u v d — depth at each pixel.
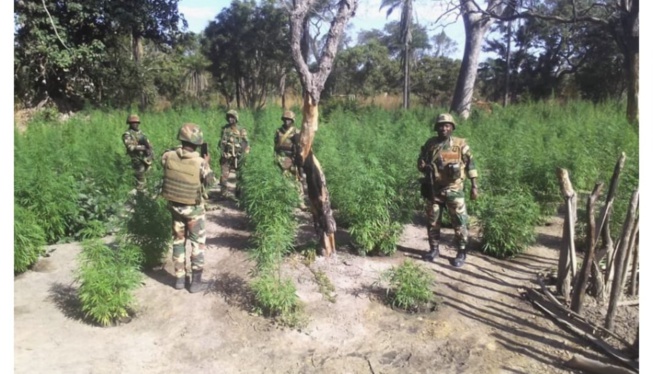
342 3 5.84
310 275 5.90
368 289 5.68
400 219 7.23
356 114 21.64
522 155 9.04
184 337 4.75
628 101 16.31
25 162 7.43
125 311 4.91
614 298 4.75
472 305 5.47
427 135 12.02
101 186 7.82
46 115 20.08
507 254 6.84
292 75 39.75
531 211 6.78
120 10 22.02
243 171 7.80
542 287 5.72
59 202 6.86
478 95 51.06
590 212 4.93
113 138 12.64
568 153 9.45
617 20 17.30
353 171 7.02
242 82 37.31
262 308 5.12
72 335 4.67
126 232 5.71
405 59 33.50
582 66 38.62
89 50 21.39
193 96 36.78
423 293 5.22
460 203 6.37
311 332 4.87
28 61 20.58
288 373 4.30
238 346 4.64
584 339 4.80
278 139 8.45
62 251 6.64
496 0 22.52
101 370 4.17
